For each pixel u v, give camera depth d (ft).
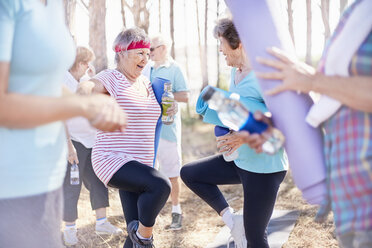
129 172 8.64
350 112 4.87
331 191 5.10
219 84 35.29
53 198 4.97
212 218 14.70
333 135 5.04
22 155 4.52
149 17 24.43
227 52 8.52
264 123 5.55
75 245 12.37
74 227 12.39
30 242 4.73
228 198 16.65
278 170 8.23
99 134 9.37
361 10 4.73
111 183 8.88
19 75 4.46
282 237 12.10
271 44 5.49
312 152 5.32
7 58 4.19
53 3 4.84
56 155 4.92
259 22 5.53
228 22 8.38
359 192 4.80
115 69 9.61
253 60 5.60
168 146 13.41
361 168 4.71
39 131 4.65
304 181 5.39
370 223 4.72
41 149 4.67
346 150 4.85
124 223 14.19
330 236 12.00
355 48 4.76
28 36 4.40
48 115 4.36
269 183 8.27
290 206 14.57
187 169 9.49
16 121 4.27
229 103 5.66
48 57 4.53
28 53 4.41
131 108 9.16
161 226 14.05
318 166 5.32
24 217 4.64
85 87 9.02
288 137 5.45
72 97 4.57
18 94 4.26
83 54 12.07
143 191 8.70
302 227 12.69
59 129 4.97
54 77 4.76
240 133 5.56
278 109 5.48
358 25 4.72
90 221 14.30
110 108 4.82
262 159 8.14
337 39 4.89
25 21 4.40
